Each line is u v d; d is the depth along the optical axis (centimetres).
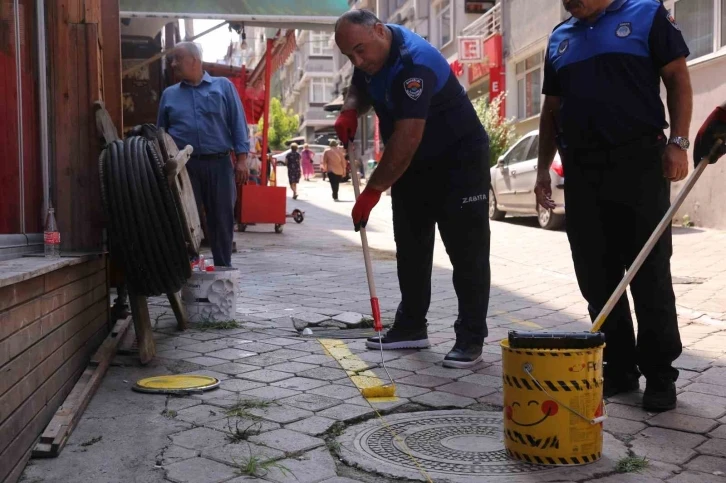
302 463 273
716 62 1116
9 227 330
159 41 1160
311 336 494
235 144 616
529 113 1833
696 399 354
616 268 362
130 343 447
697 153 311
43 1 377
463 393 365
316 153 4109
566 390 268
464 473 266
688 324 544
